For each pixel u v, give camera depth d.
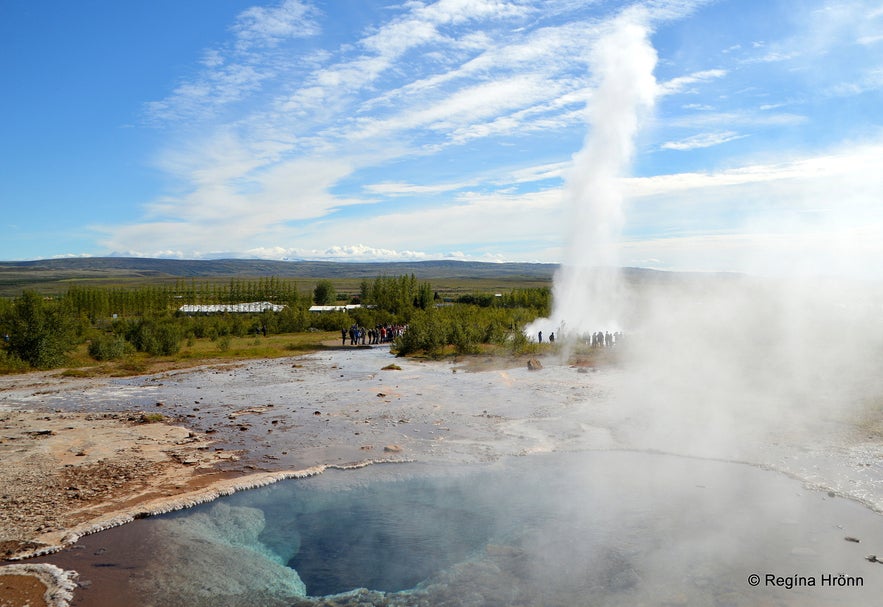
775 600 6.87
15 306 31.91
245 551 8.55
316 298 124.38
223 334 56.34
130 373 28.86
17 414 18.17
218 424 16.47
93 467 12.23
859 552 8.02
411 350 36.03
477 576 7.68
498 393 20.38
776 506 9.68
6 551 8.38
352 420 16.58
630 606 6.84
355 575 7.79
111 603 7.07
